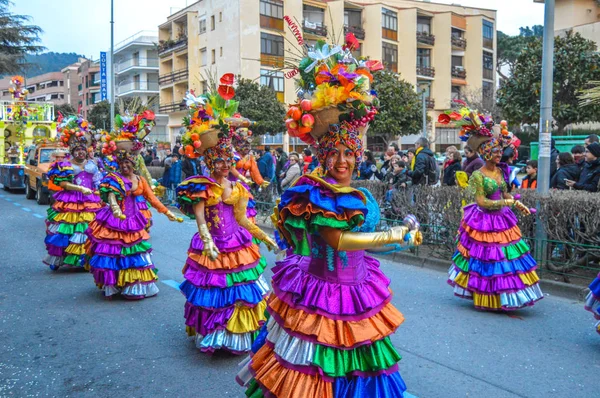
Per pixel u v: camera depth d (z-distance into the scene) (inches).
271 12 1295.5
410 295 289.6
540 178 330.6
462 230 264.7
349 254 125.0
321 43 133.3
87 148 357.1
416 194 386.0
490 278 249.6
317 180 118.0
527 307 266.8
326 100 120.9
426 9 1779.0
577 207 290.2
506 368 191.2
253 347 138.3
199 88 1472.7
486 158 253.3
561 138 663.8
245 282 199.2
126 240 274.8
